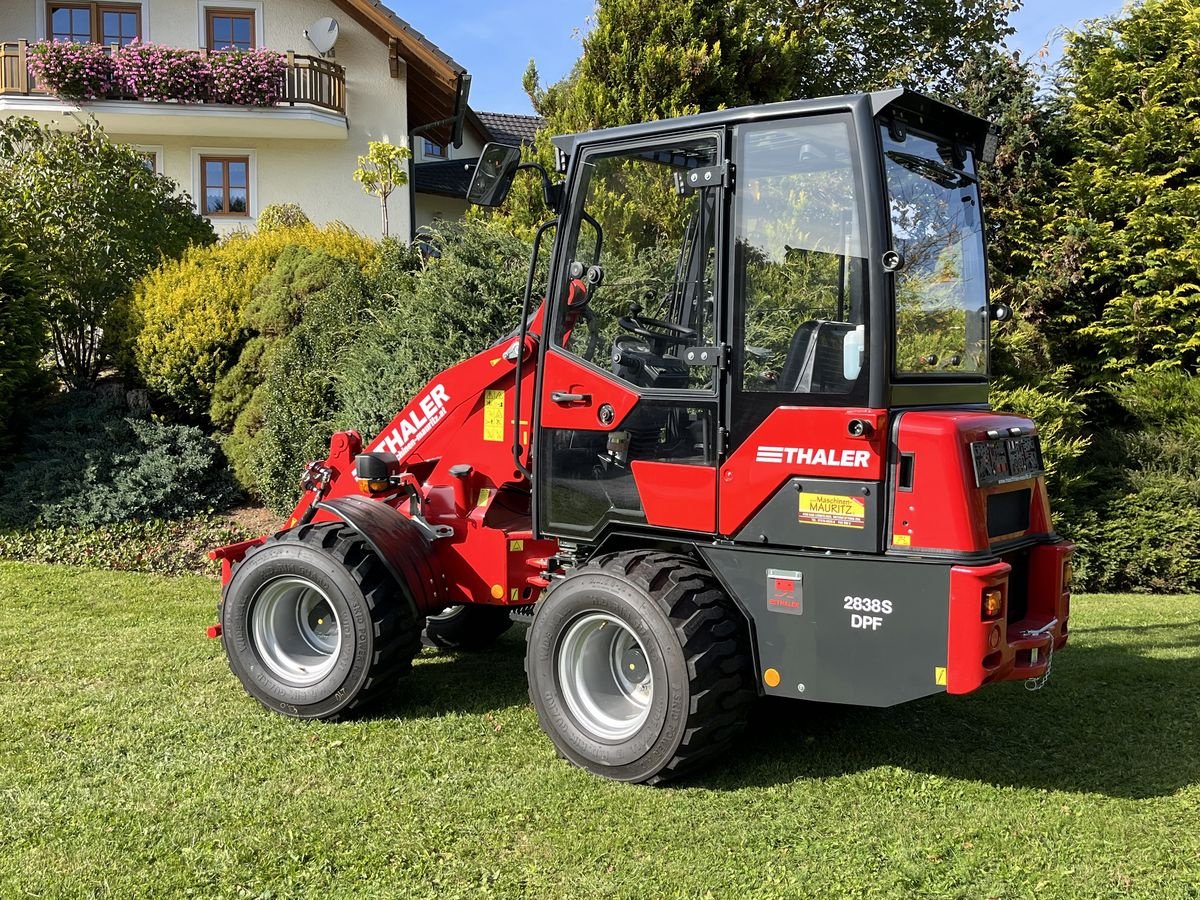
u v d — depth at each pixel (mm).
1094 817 3492
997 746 4176
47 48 15875
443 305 7617
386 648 4281
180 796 3592
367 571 4301
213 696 4703
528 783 3729
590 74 10156
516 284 7531
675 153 3830
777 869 3123
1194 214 9383
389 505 4863
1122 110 9930
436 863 3139
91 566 7648
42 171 10250
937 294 3785
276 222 15430
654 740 3623
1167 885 3037
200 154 17703
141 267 10844
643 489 3879
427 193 22281
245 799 3566
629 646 3895
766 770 3887
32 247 9852
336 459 5230
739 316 3629
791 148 3545
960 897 2969
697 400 3717
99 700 4621
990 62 10250
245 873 3064
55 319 10102
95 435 9070
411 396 7547
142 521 8461
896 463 3385
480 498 4715
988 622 3248
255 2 17578
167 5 17453
